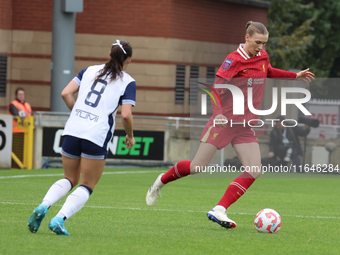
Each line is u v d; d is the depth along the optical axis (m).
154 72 70.25
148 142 52.88
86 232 20.12
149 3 69.81
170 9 69.75
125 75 19.17
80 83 19.41
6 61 69.88
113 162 52.53
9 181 39.69
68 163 19.20
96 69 19.38
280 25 107.25
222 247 18.22
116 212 26.08
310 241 20.00
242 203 32.16
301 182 46.28
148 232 20.69
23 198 30.42
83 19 70.25
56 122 50.53
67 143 18.89
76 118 18.84
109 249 17.20
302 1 120.50
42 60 70.75
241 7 79.06
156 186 22.88
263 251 17.83
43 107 70.94
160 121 68.06
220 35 76.19
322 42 120.81
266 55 22.23
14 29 70.56
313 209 30.20
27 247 16.92
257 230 21.56
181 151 53.34
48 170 48.72
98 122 18.69
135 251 17.09
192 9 72.25
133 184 40.53
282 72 23.91
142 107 70.62
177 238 19.58
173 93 71.00
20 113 49.41
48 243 17.58
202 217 25.41
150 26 70.06
